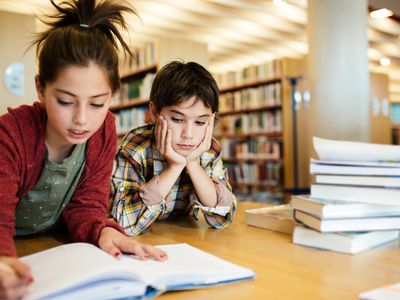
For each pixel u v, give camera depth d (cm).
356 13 290
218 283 58
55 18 82
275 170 524
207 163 111
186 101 92
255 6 423
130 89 471
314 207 79
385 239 84
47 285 49
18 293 47
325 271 65
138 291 53
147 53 446
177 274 57
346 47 289
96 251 64
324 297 54
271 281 60
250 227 103
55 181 85
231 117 596
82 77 63
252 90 551
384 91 626
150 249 68
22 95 343
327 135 293
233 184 596
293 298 53
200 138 98
